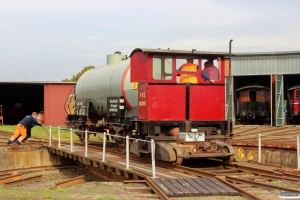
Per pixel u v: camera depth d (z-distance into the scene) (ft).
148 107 44.09
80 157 51.75
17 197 29.94
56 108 129.90
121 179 45.50
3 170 58.70
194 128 45.50
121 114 55.77
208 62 47.29
